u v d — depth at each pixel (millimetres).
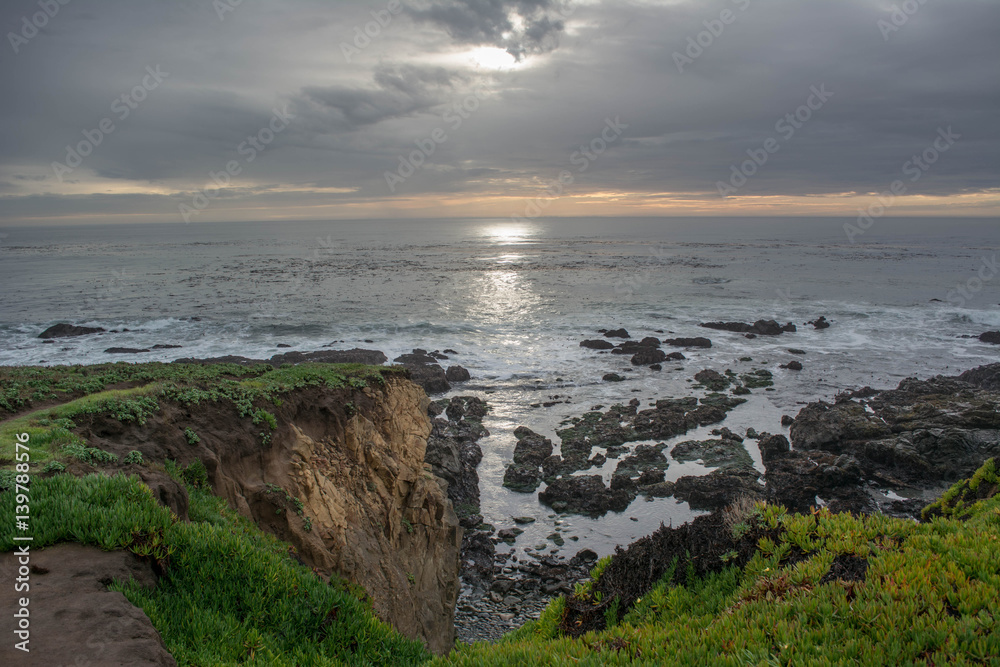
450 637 17656
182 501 10805
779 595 8359
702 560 10602
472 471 30391
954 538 8648
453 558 19359
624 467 30531
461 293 85875
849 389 43094
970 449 29438
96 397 13938
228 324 63906
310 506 14711
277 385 16969
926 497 27047
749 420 37188
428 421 21969
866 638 6691
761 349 54625
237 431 14672
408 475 18516
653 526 25359
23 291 86000
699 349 54500
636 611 10258
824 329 62375
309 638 8773
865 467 29172
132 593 7363
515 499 28156
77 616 6402
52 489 8938
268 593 8867
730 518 11164
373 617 9828
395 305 76125
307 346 55344
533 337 59156
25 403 14547
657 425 35125
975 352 53000
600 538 24625
